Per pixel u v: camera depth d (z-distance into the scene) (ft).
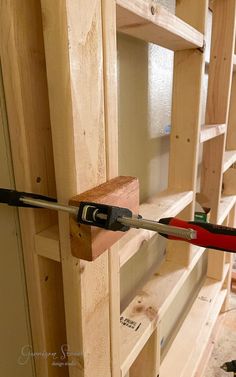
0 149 1.55
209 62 3.93
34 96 1.50
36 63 1.47
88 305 1.69
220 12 3.64
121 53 2.54
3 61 1.41
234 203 5.29
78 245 1.44
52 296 1.90
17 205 1.51
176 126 2.99
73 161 1.41
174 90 2.90
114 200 1.50
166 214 2.53
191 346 4.32
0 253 1.68
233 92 4.99
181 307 4.90
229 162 4.55
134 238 2.10
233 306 6.04
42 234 1.67
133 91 2.79
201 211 3.89
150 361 3.04
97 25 1.40
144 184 3.25
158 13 1.88
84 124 1.42
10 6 1.32
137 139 2.99
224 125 3.87
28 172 1.55
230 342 5.14
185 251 3.40
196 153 2.97
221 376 4.52
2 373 1.90
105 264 1.77
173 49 2.72
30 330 1.97
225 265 5.73
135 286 3.33
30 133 1.52
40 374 2.05
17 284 1.81
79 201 1.38
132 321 2.68
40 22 1.45
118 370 2.16
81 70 1.35
